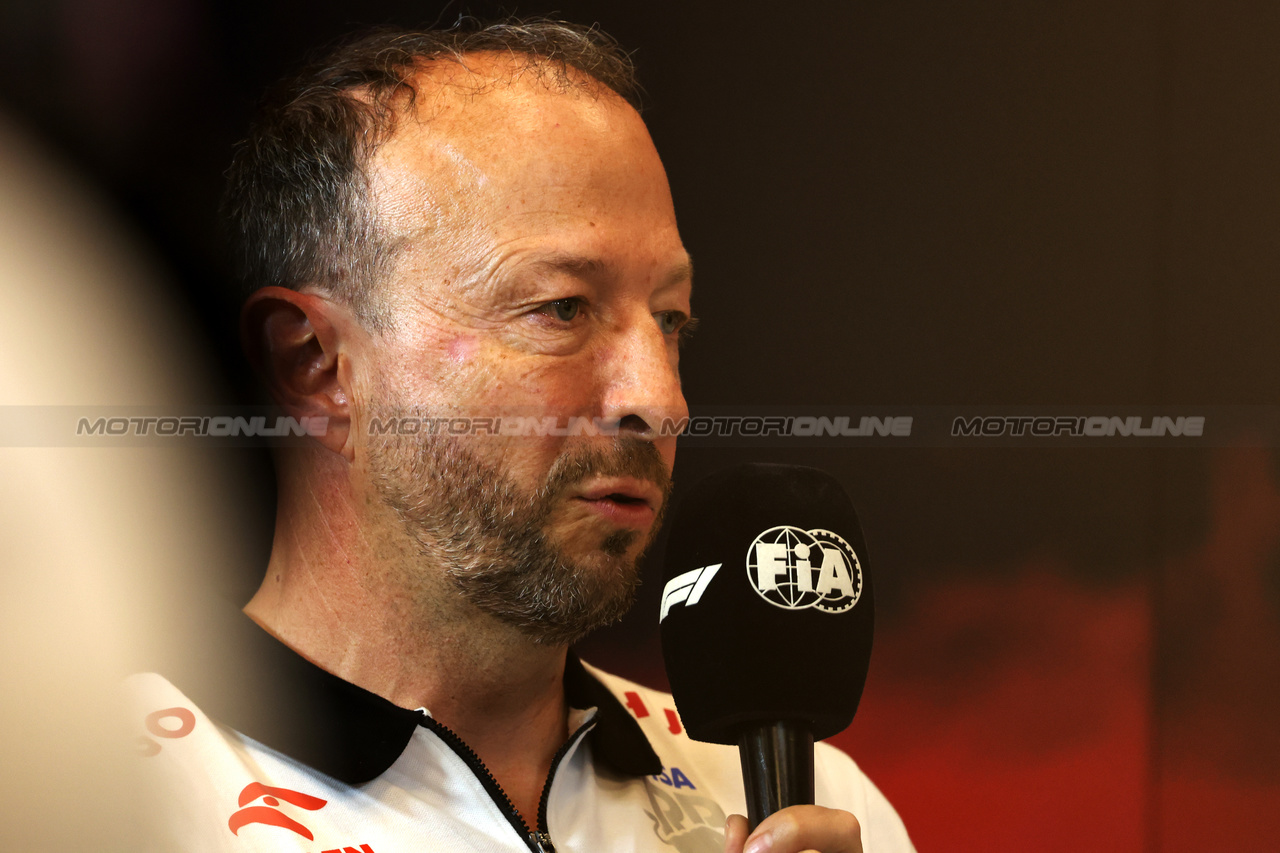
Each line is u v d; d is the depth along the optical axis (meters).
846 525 3.15
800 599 2.93
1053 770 6.12
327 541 3.21
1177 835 6.09
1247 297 6.38
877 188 6.24
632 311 3.11
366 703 3.05
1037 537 6.22
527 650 3.15
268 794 2.89
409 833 2.96
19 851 2.63
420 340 3.01
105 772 2.81
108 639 3.24
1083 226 6.37
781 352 6.09
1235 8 6.47
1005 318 6.29
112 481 4.27
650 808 3.54
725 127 6.12
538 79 3.19
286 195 3.28
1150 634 6.20
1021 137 6.36
